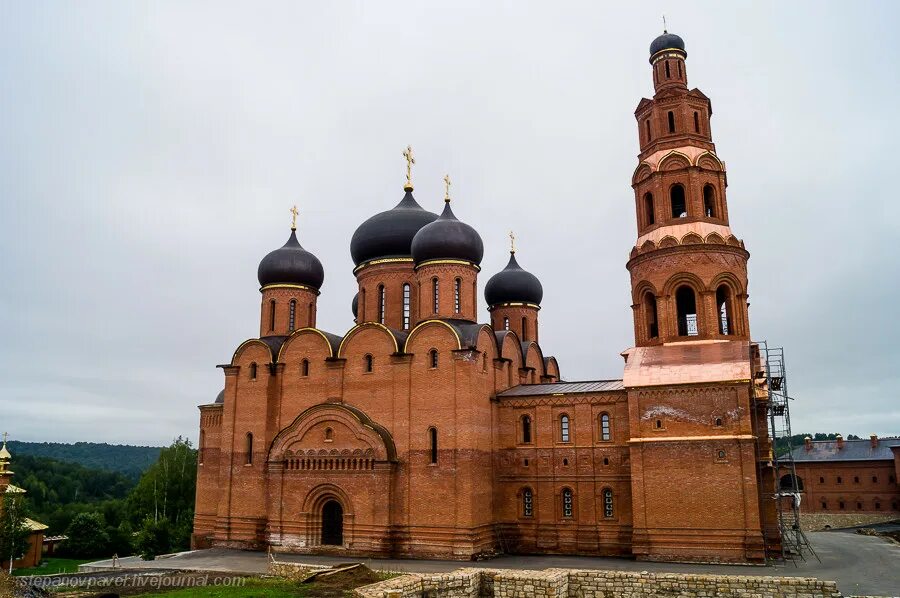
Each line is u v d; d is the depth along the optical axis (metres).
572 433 46.84
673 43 50.97
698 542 40.06
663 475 41.50
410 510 44.75
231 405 52.62
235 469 51.44
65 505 117.94
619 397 45.78
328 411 47.72
